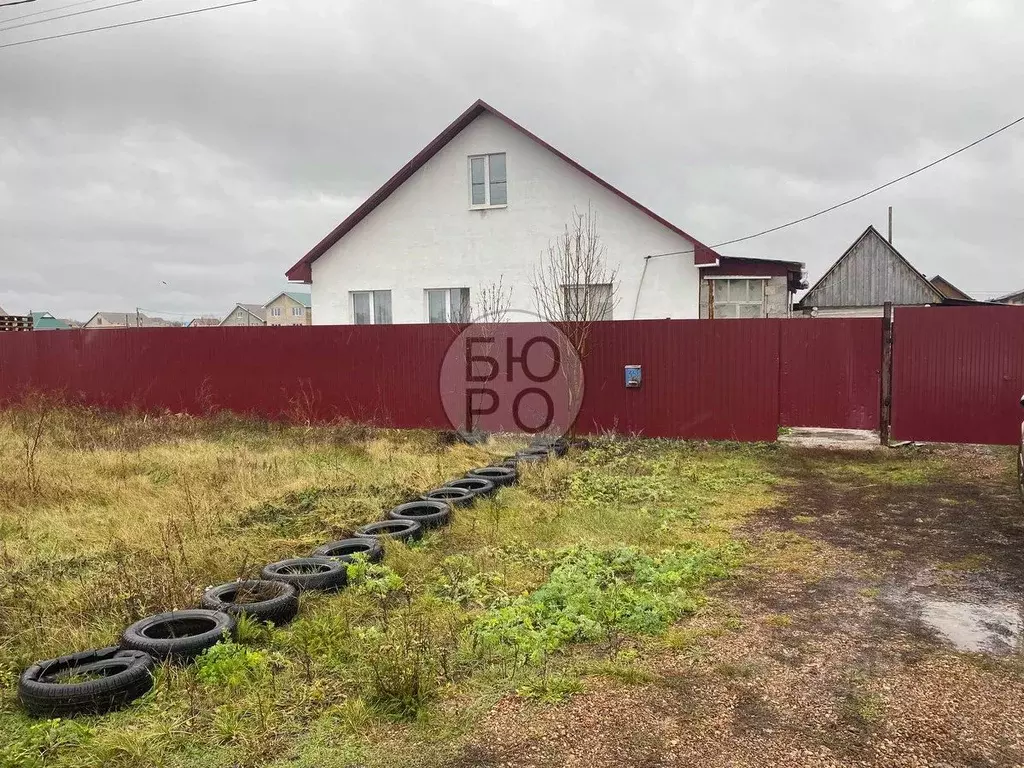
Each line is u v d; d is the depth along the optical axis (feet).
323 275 62.49
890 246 114.93
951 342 33.06
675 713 11.16
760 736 10.48
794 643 13.69
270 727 10.80
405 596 16.43
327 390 44.93
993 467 30.04
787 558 19.06
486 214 57.21
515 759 9.98
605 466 31.45
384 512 23.97
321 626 14.48
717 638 13.97
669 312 52.80
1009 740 10.30
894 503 24.85
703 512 24.00
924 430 33.81
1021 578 17.21
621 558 18.51
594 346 39.14
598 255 50.70
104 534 21.31
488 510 23.76
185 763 9.96
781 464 31.76
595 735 10.57
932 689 11.79
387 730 10.76
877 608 15.44
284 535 21.83
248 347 46.50
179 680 12.19
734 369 36.52
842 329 34.68
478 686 12.02
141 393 49.52
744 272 53.16
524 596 16.10
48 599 16.11
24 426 41.65
